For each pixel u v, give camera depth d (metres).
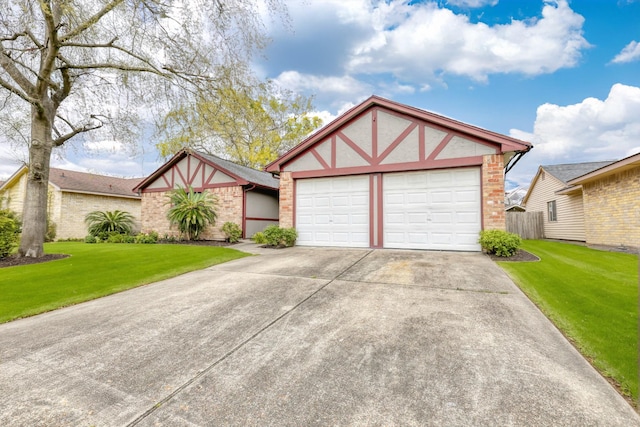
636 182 9.09
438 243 8.10
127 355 2.77
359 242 8.97
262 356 2.68
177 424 1.87
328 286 4.80
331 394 2.12
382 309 3.73
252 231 13.41
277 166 9.91
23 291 4.89
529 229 16.91
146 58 7.17
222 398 2.11
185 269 6.54
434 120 8.08
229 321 3.50
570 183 12.06
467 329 3.11
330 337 3.00
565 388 2.15
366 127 8.95
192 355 2.73
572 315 3.47
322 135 9.31
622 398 2.05
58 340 3.12
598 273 5.51
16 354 2.83
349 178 9.18
